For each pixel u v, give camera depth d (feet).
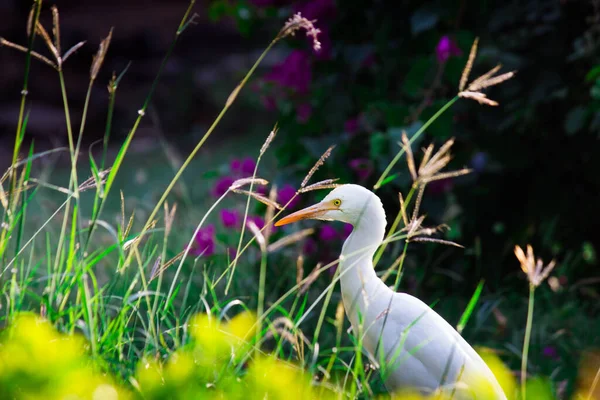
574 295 36.14
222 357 18.49
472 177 36.11
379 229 23.81
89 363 17.28
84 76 92.94
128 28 96.89
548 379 27.14
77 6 96.07
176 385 16.06
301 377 17.98
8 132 83.82
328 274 34.55
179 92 91.61
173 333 20.42
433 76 33.96
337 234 33.65
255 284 32.48
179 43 99.30
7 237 19.44
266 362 18.01
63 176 68.18
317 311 32.24
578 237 38.27
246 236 34.50
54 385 14.69
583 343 31.99
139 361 18.49
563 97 34.86
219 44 100.83
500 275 37.70
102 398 14.82
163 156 78.59
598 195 37.45
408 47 36.81
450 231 35.27
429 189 34.91
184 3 100.07
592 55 34.76
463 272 36.83
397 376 22.18
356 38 37.81
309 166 34.40
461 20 36.88
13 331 17.12
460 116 35.94
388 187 34.37
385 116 33.71
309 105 37.06
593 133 36.27
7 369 14.66
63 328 18.48
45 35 19.39
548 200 37.42
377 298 23.24
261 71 90.68
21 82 89.92
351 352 28.86
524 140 36.55
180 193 44.29
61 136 83.71
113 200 59.62
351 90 36.55
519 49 36.37
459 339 22.67
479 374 21.50
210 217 46.11
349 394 19.77
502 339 32.35
